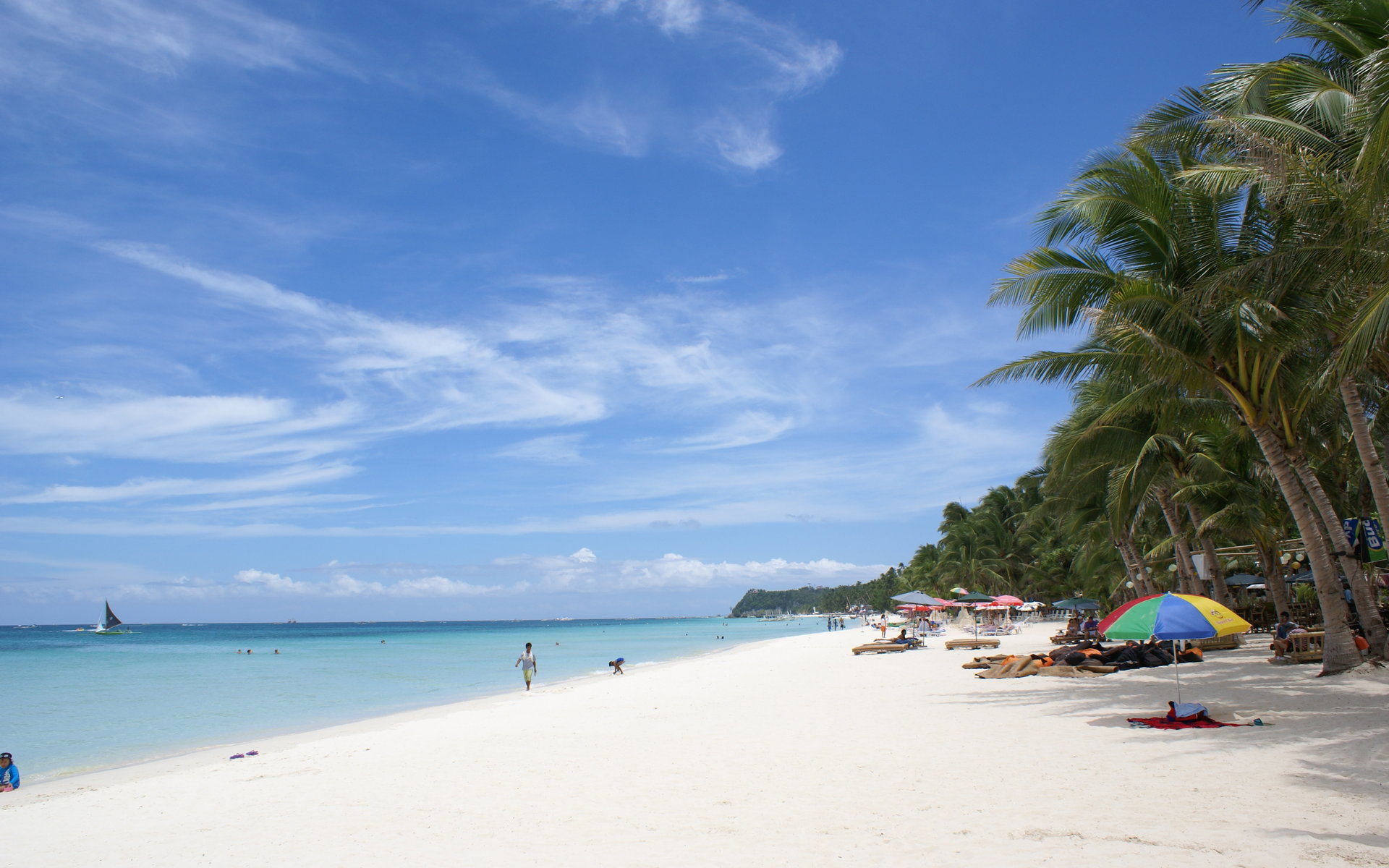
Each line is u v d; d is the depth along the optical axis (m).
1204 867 5.00
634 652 54.94
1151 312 13.02
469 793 8.80
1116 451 22.27
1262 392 13.99
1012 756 9.03
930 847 5.80
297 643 81.75
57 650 66.12
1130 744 9.25
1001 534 61.53
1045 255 14.45
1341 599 13.64
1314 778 7.11
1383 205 8.64
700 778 8.90
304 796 9.31
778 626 158.12
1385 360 12.86
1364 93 8.52
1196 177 12.00
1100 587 49.12
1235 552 28.31
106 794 10.43
